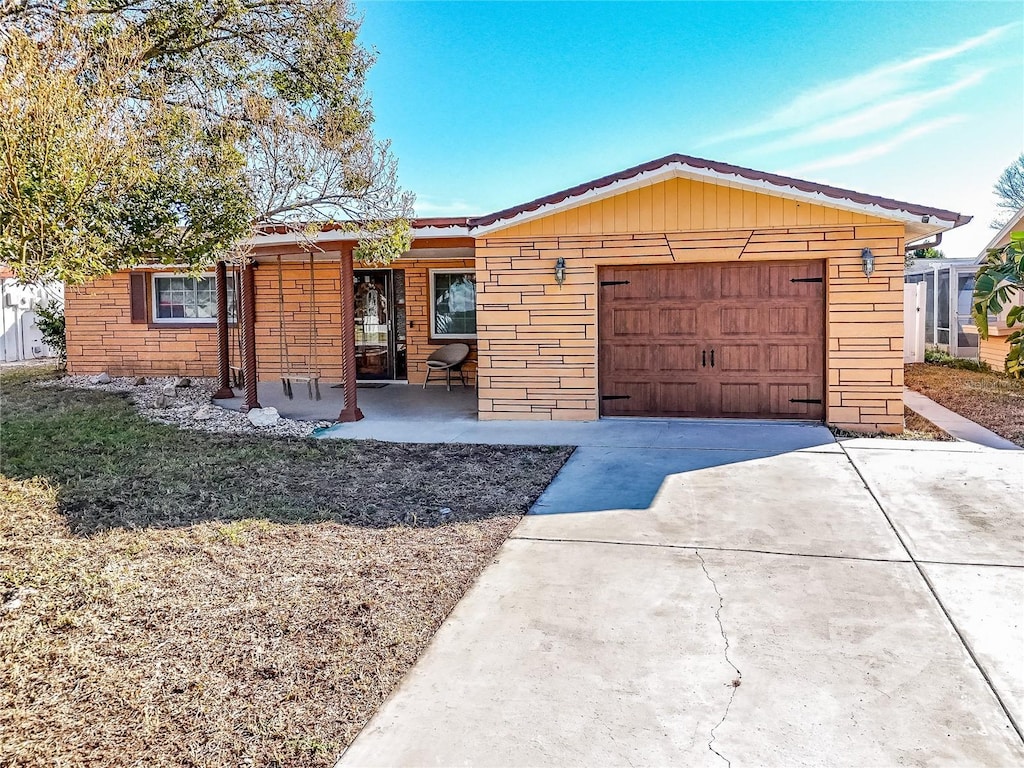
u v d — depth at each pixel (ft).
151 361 47.24
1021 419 29.76
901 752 8.17
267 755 8.33
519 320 30.25
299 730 8.81
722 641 10.89
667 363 29.73
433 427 29.35
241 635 11.22
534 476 21.08
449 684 9.84
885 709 9.02
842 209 26.76
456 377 43.80
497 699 9.45
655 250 28.73
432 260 42.98
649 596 12.58
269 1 28.81
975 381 42.52
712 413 29.50
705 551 14.73
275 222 26.17
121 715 9.08
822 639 10.89
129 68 18.76
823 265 27.94
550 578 13.46
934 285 60.85
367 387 42.86
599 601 12.42
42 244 14.35
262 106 24.38
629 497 18.81
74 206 14.78
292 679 9.98
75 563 13.97
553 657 10.52
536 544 15.31
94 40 19.10
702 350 29.37
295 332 45.32
